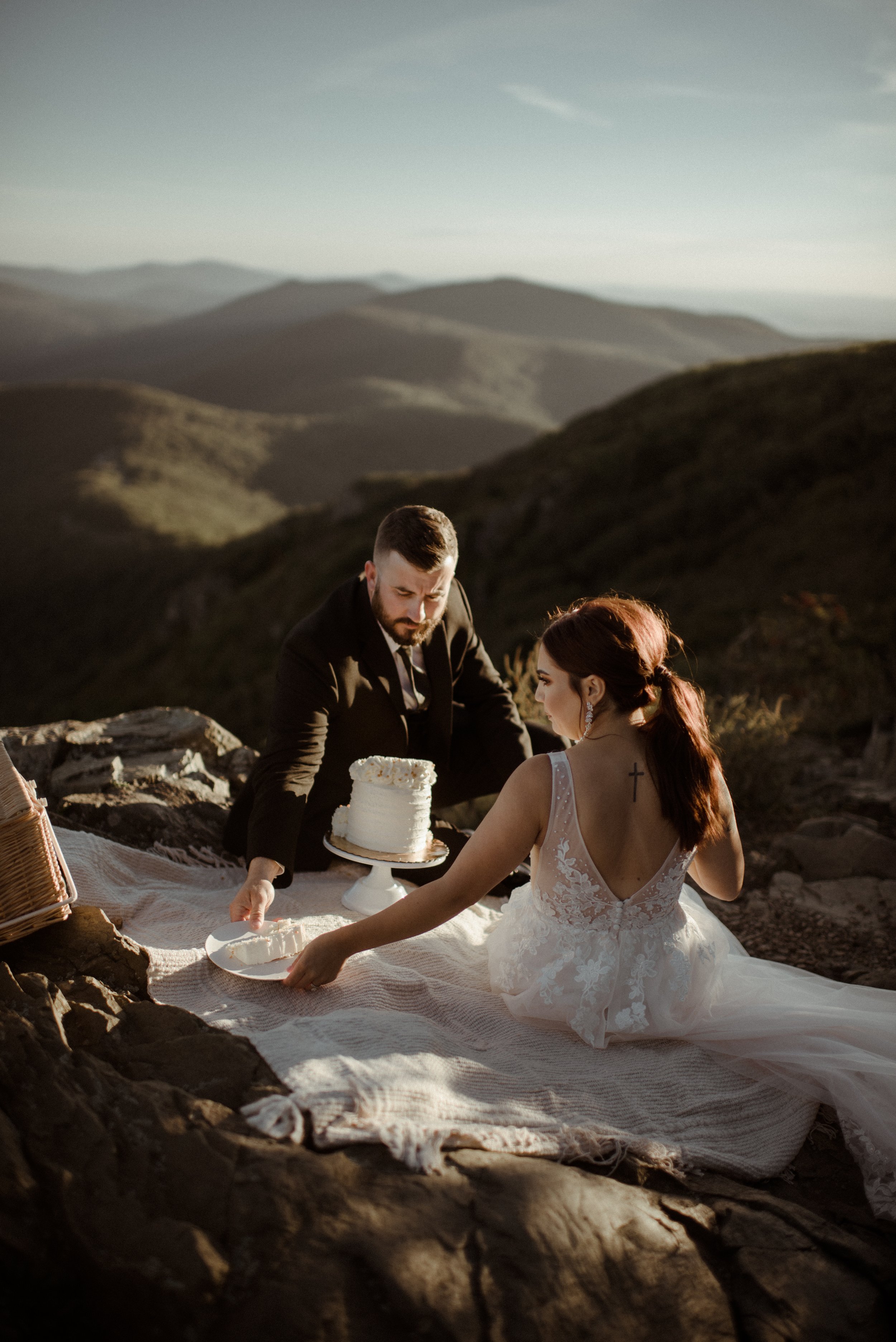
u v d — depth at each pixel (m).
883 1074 2.15
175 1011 2.03
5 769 2.14
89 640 100.31
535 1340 1.42
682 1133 2.05
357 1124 1.72
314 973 2.18
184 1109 1.69
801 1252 1.70
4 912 2.10
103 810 3.28
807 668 8.12
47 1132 1.60
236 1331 1.35
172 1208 1.49
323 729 2.94
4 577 129.75
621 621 2.15
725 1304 1.58
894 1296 1.65
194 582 59.16
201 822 3.46
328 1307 1.38
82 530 153.00
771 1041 2.32
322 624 3.02
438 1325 1.39
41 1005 1.90
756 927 3.54
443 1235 1.52
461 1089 1.96
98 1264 1.40
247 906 2.49
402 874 3.21
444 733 3.30
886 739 5.68
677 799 2.15
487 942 2.60
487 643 24.61
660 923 2.28
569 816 2.15
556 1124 1.91
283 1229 1.48
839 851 4.07
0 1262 1.38
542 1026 2.31
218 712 25.58
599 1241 1.60
